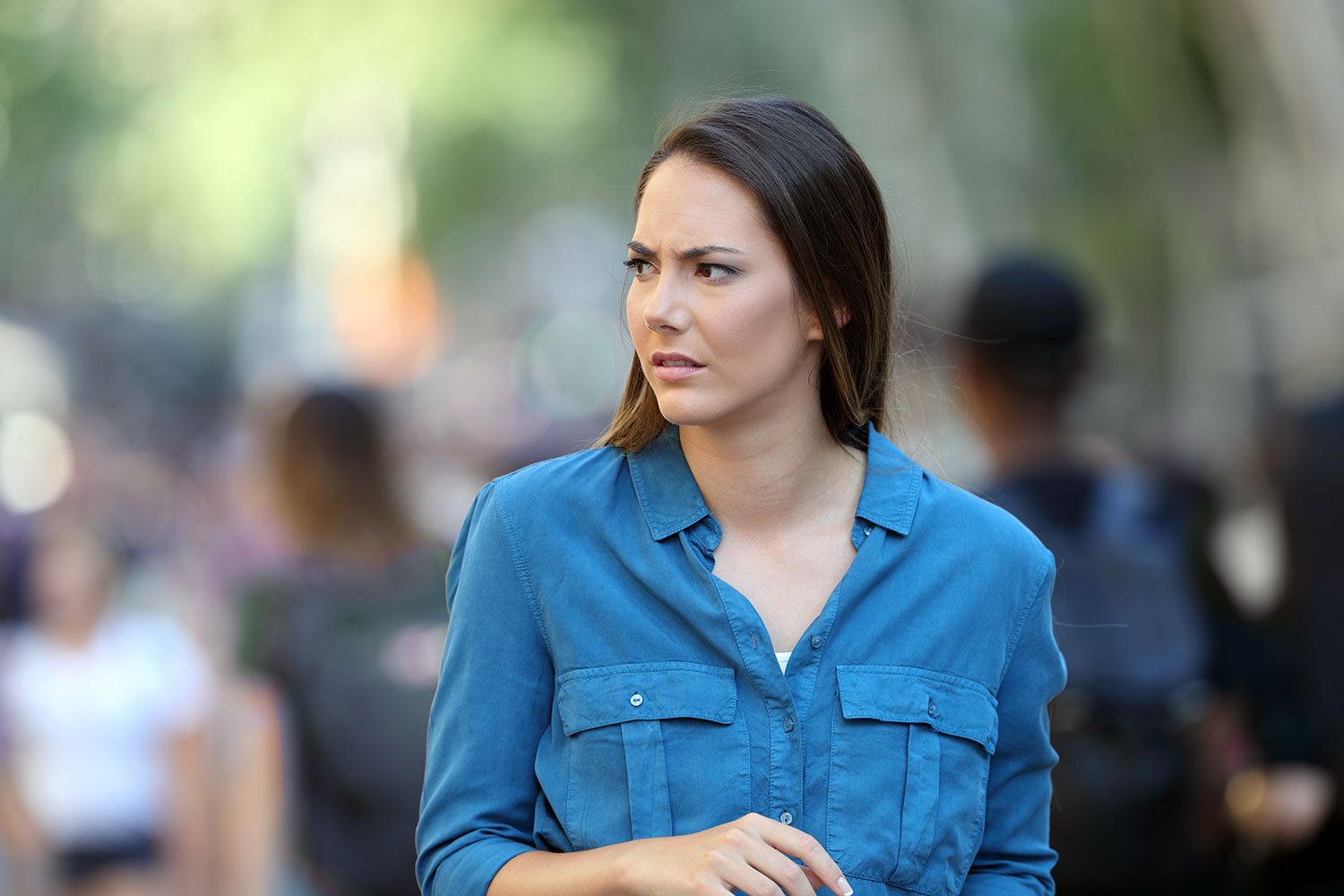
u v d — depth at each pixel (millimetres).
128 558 18094
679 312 6242
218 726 16156
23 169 68250
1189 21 44344
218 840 16672
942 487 6844
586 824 6379
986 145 51781
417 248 67188
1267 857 11391
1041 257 11094
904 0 51219
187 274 93938
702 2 54969
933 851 6406
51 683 17047
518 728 6656
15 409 76938
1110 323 50594
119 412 97688
